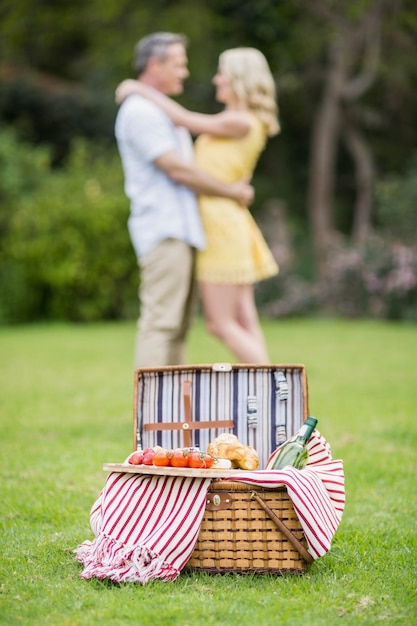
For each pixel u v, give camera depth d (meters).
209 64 20.78
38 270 16.48
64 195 16.75
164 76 6.60
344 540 3.97
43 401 7.96
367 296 16.94
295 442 3.76
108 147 22.00
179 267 6.35
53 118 22.23
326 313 17.44
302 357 10.88
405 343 12.36
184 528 3.40
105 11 20.31
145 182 6.45
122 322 17.17
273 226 19.00
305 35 20.12
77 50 24.02
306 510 3.38
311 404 7.66
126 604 3.09
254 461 3.74
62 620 2.96
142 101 6.49
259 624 2.92
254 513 3.45
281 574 3.45
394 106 21.77
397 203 16.80
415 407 7.49
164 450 3.55
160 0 20.58
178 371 4.12
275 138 23.44
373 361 10.47
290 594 3.25
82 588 3.28
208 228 6.60
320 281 17.75
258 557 3.46
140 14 20.45
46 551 3.76
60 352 11.73
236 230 6.61
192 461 3.49
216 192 6.50
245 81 6.80
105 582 3.36
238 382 4.11
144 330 6.43
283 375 4.11
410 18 18.67
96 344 12.70
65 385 8.91
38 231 16.39
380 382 8.89
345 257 16.97
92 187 16.80
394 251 16.14
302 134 23.61
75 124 22.30
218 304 6.62
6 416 7.23
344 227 23.89
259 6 19.86
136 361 6.45
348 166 23.83
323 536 3.40
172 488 3.48
